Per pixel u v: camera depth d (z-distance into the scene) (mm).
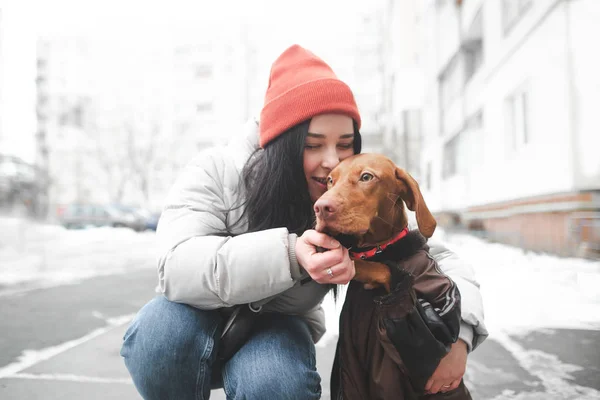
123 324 3312
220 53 30953
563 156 5207
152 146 29078
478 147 8891
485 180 8305
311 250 1086
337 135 1334
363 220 1063
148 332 1312
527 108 6543
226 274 1181
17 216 24547
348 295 1280
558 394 1834
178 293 1265
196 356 1307
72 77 30922
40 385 2182
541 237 5707
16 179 25344
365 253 1183
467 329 1237
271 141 1347
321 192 1387
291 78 1377
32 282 5191
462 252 5789
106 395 2068
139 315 1387
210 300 1259
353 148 1456
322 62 1444
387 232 1169
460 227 10016
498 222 7500
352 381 1213
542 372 2016
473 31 9344
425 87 13938
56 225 21469
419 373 1103
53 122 30688
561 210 5184
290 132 1312
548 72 5645
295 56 1452
